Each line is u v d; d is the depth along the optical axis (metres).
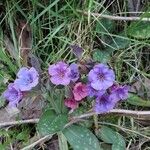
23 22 0.15
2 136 0.14
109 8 0.15
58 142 0.13
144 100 0.14
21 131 0.14
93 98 0.12
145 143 0.14
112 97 0.12
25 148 0.13
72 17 0.14
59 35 0.14
